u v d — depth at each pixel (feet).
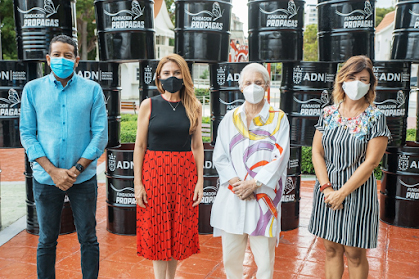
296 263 12.38
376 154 8.45
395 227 15.85
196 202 9.57
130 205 14.48
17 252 13.02
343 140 8.69
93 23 86.58
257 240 9.00
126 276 11.33
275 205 8.99
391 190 16.01
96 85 9.46
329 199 8.70
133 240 14.15
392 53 15.01
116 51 13.91
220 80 14.60
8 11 66.08
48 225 9.25
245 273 11.62
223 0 14.10
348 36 13.76
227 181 9.03
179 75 9.15
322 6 14.26
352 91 8.46
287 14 13.84
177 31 14.25
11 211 17.71
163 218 9.20
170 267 9.91
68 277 11.19
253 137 8.97
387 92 14.47
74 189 9.28
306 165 26.30
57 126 8.96
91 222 9.50
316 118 14.40
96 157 9.22
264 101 9.23
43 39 13.26
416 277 11.50
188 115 9.26
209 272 11.66
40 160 8.80
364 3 13.57
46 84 9.05
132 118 49.65
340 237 8.82
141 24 13.80
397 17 14.60
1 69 13.64
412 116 62.69
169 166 9.13
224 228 9.08
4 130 13.84
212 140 15.39
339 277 9.41
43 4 13.12
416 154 15.26
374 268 12.07
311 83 14.25
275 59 14.08
